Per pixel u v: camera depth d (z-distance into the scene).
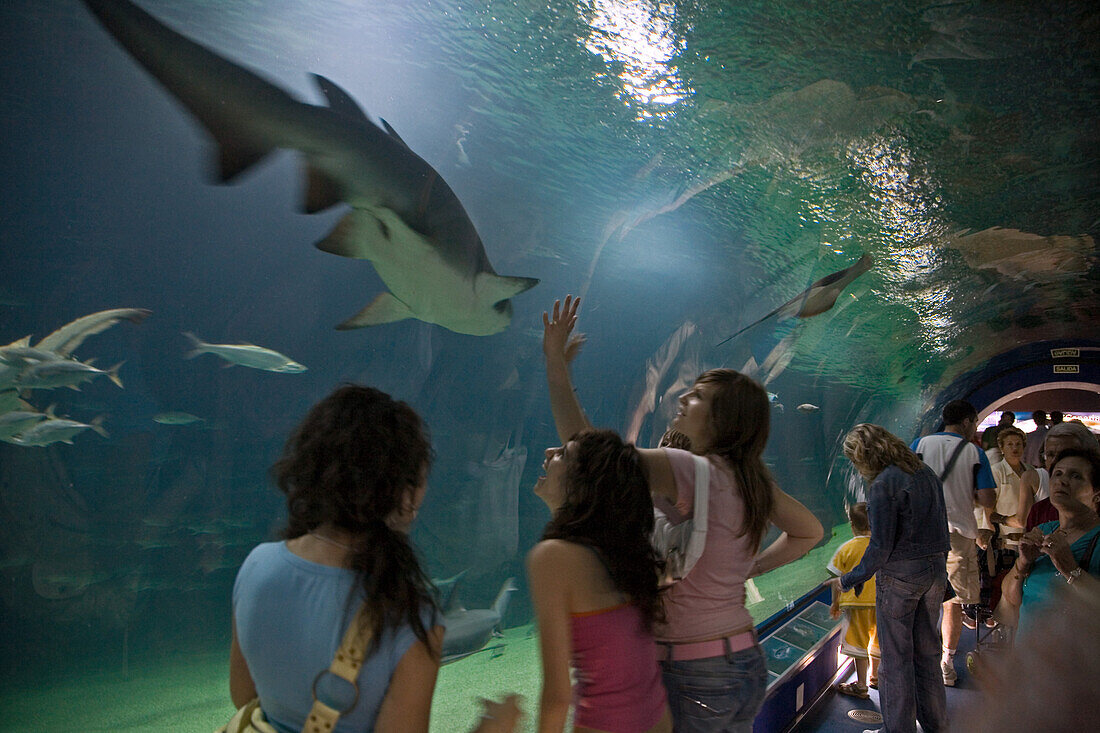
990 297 10.82
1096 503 1.62
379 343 9.95
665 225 7.20
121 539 8.80
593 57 4.39
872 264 7.79
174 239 9.54
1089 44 3.66
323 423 1.24
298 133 1.90
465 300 2.87
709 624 1.96
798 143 5.26
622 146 5.71
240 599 1.22
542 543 1.67
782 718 3.98
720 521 1.95
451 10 3.88
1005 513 6.27
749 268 7.58
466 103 5.06
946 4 3.43
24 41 4.50
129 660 7.54
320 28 3.82
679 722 1.93
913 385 14.80
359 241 2.43
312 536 1.23
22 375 3.88
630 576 1.63
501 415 10.63
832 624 4.97
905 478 3.51
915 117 4.75
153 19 1.48
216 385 10.88
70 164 7.45
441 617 1.22
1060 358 15.02
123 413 10.69
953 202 6.33
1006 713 0.69
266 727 1.17
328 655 1.11
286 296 10.51
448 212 2.58
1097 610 0.67
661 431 7.73
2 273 8.35
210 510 10.63
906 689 3.48
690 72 4.44
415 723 1.14
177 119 6.20
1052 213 6.65
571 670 1.72
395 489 1.22
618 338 10.41
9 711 4.77
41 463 6.74
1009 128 4.79
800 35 3.88
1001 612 1.65
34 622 6.92
